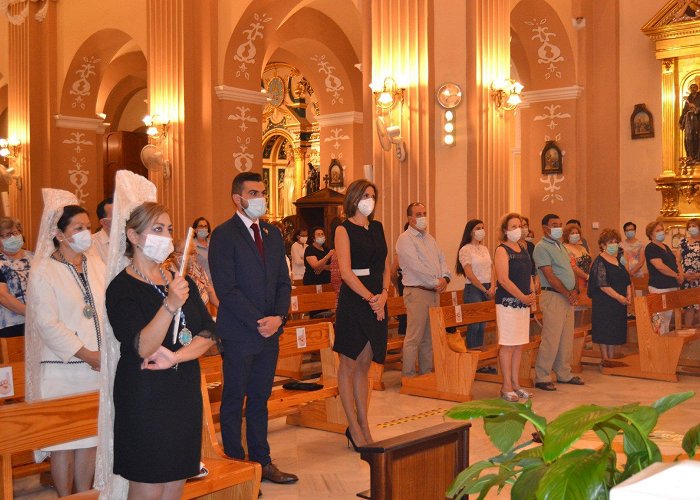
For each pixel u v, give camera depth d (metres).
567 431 1.63
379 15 10.55
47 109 16.69
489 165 10.46
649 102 12.95
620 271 8.74
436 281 7.75
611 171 13.17
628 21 13.12
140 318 2.88
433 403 7.30
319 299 8.77
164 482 2.90
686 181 12.31
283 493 4.78
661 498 1.12
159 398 2.90
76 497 3.44
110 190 20.70
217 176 12.94
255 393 4.89
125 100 22.28
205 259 8.51
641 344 8.43
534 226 13.50
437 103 10.40
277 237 4.89
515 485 1.80
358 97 17.84
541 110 13.41
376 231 5.30
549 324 7.79
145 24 14.84
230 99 13.00
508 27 10.80
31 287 3.87
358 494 4.72
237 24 12.76
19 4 16.66
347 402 5.40
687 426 6.27
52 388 3.92
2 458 3.36
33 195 16.72
